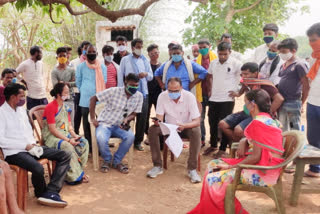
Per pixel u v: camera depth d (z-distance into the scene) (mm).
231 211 2816
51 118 3959
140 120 5465
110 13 3574
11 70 4770
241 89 4883
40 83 5926
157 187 4086
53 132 3963
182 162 5078
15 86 3355
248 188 2869
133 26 10398
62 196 3748
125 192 3908
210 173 3008
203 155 5379
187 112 4520
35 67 5797
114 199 3703
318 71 3822
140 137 5621
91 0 3449
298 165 3395
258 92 2910
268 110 2914
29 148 3383
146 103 5438
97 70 5109
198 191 3980
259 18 11680
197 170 4660
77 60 6039
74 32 13641
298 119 4340
